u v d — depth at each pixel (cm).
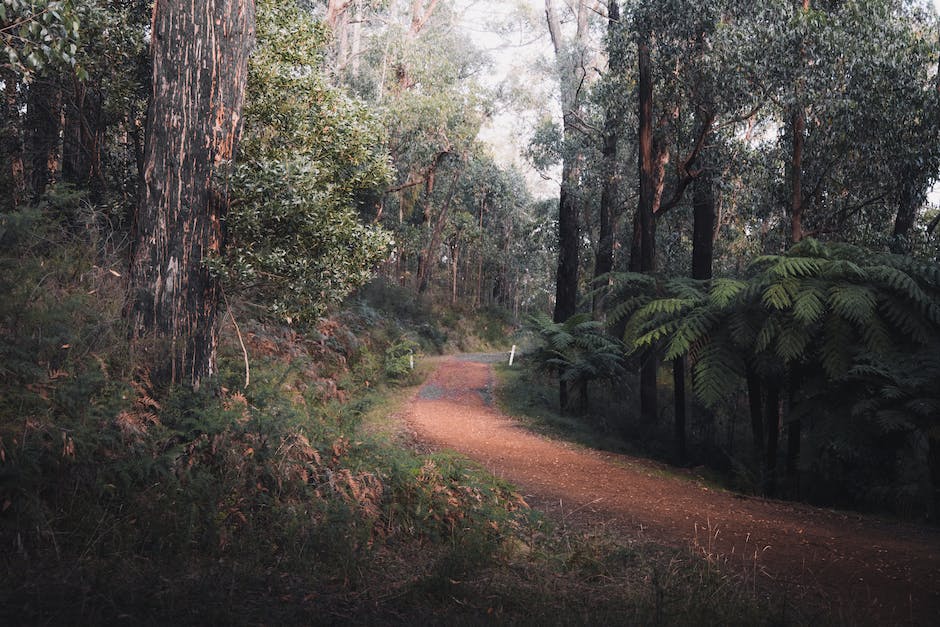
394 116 2352
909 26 1533
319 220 809
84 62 989
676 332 1130
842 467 1105
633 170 2328
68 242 756
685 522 812
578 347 1955
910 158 1461
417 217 4906
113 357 624
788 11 1334
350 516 532
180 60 703
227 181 721
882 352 962
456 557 506
